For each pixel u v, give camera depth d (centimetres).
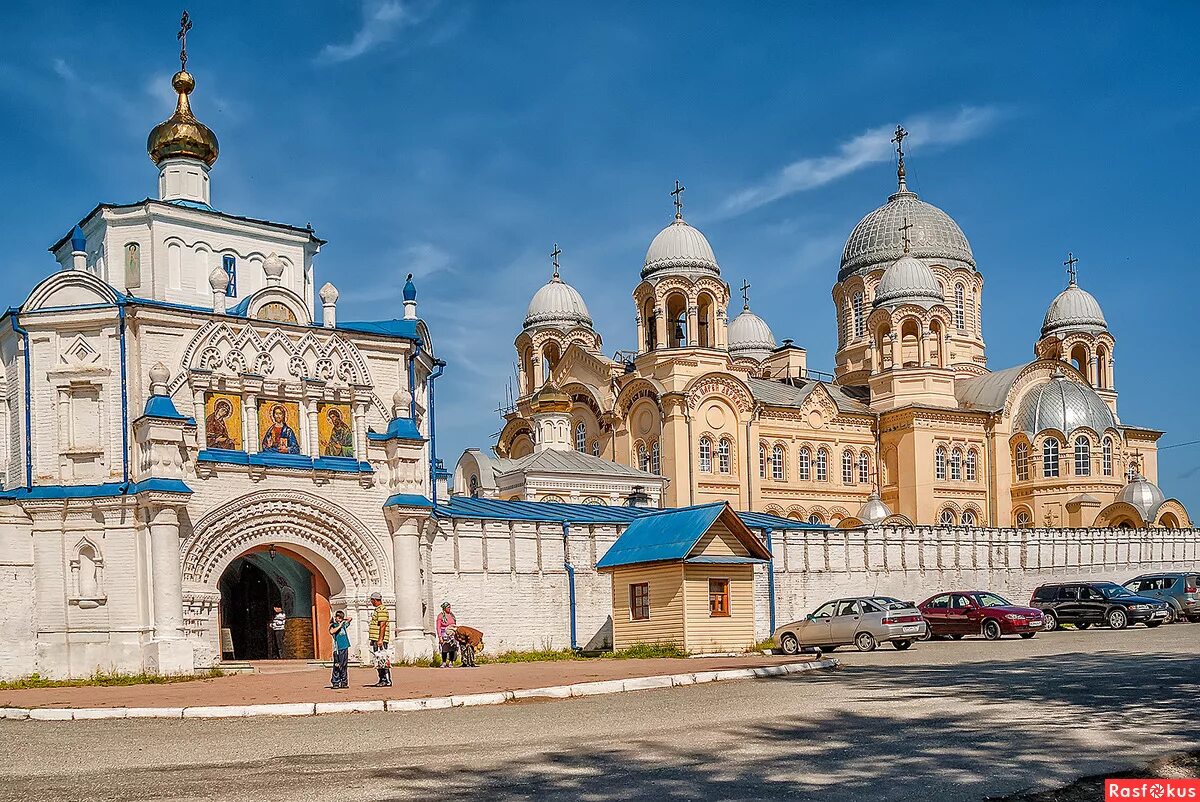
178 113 4909
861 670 3459
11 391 4206
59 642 3966
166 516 3897
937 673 3216
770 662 3816
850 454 9631
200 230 4806
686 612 4497
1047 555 7025
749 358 10662
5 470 4238
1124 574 7400
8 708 2812
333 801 1625
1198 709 2298
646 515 5191
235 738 2295
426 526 4631
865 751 1919
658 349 8969
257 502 4144
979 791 1623
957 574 6556
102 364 4066
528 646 4891
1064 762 1794
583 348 9612
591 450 9300
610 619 5119
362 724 2461
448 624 4059
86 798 1677
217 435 4131
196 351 4119
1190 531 7825
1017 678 2970
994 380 10131
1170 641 4269
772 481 9200
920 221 10800
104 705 2864
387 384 4559
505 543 4897
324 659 4372
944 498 9544
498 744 2108
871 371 10044
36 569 4000
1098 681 2828
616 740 2108
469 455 7856
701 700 2738
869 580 6141
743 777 1744
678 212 9294
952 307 10712
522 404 9788
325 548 4306
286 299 4369
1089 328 11081
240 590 4722
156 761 2020
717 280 9031
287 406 4300
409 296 4762
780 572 5775
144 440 3947
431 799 1631
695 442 8669
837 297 11044
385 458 4462
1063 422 9669
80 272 4119
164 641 3844
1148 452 10562
